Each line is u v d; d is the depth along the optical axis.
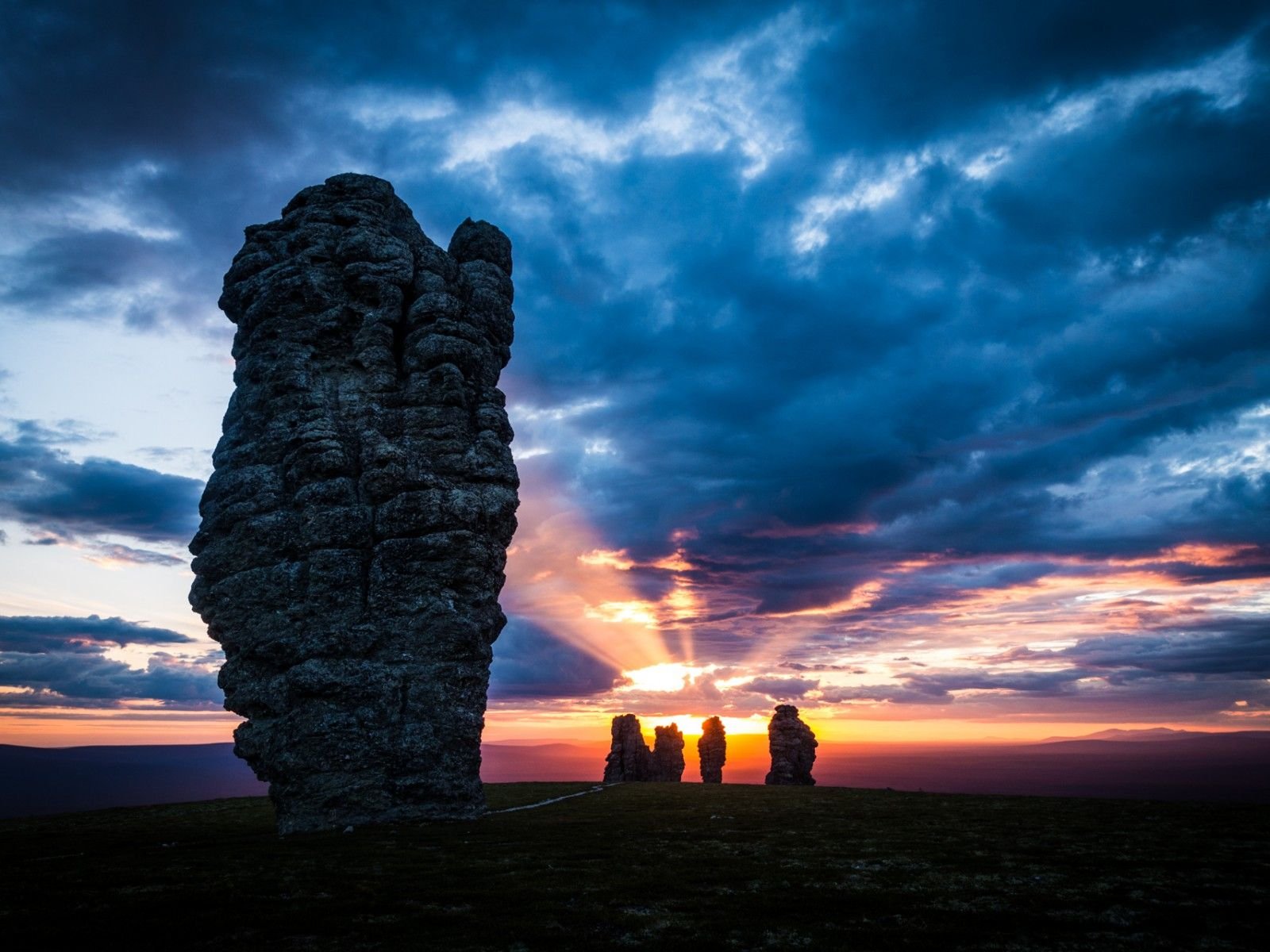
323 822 54.91
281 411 64.62
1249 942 25.55
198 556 63.62
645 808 69.88
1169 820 55.00
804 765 120.06
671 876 36.28
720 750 137.62
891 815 61.06
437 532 62.56
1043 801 71.56
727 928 27.14
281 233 71.75
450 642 60.66
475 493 64.88
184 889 33.62
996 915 28.80
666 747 138.88
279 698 58.09
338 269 69.06
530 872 37.31
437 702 59.50
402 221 75.38
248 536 61.59
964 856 41.25
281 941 25.67
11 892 33.12
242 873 37.03
